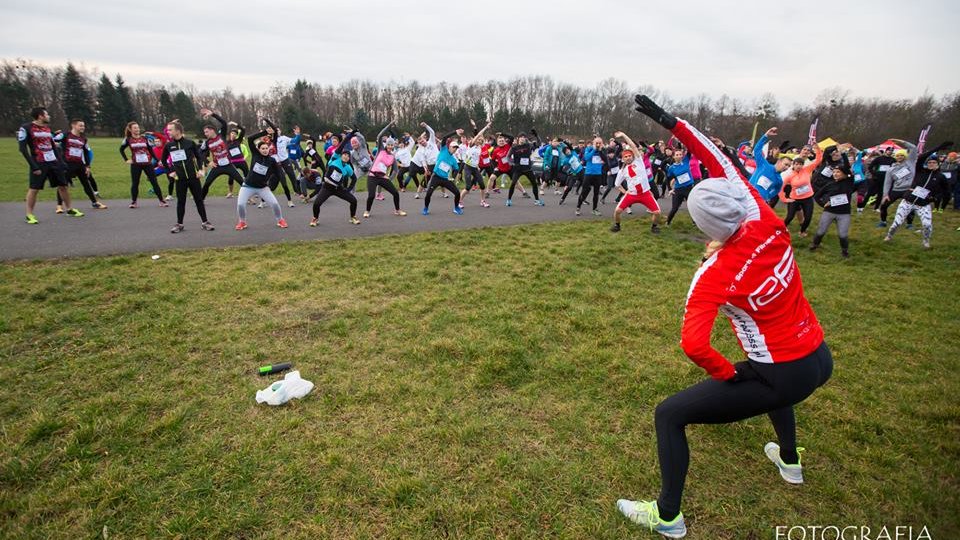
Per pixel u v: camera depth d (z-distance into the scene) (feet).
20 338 14.64
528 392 12.71
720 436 11.09
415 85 252.83
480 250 27.07
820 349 7.66
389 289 20.07
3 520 8.32
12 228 28.40
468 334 15.96
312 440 10.52
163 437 10.41
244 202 29.68
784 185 33.81
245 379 12.96
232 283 19.89
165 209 36.70
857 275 24.73
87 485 9.01
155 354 14.01
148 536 8.07
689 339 7.05
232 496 8.95
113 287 18.90
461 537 8.22
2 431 10.53
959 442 11.03
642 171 31.99
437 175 37.76
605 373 13.78
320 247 26.23
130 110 226.38
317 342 15.25
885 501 9.32
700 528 8.63
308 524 8.39
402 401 12.11
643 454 10.46
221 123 35.47
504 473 9.75
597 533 8.38
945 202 47.34
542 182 60.18
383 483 9.33
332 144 57.98
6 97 185.78
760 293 7.07
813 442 10.98
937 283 23.44
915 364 14.96
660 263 25.61
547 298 19.61
